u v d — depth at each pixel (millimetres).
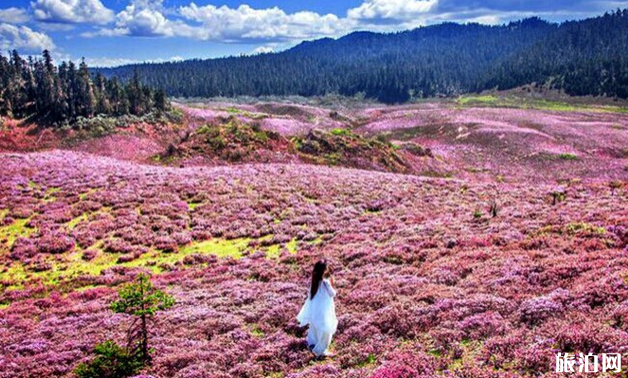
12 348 16312
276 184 42375
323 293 13234
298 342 13992
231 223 33438
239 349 14266
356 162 62219
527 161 71000
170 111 102438
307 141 65812
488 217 27422
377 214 34375
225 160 58531
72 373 13742
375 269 20828
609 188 33906
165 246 29672
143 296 13914
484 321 12961
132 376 12820
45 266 27188
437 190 41062
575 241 19500
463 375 10352
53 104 90438
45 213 35000
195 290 21484
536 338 11461
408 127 104125
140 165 52094
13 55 120000
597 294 13094
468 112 117000
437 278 17828
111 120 87875
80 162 50000
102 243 30422
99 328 17422
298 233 30578
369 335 13711
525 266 17078
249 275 23312
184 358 13711
